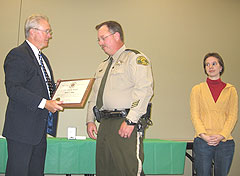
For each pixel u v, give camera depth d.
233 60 3.88
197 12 3.91
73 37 3.61
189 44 3.82
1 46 3.47
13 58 1.51
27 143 1.48
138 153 1.55
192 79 3.75
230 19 3.96
